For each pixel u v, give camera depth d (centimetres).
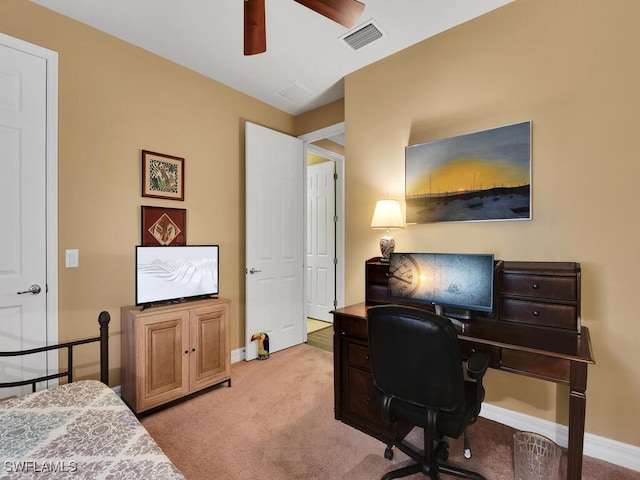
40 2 204
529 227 200
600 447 178
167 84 271
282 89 323
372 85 275
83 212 224
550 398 195
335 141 446
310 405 233
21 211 200
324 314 470
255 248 327
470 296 184
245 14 138
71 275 219
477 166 217
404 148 255
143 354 214
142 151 254
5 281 195
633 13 171
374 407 195
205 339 247
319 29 231
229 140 318
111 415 122
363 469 169
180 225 278
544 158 195
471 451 181
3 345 195
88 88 227
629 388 172
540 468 156
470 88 223
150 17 220
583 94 183
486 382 216
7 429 111
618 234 174
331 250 462
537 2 198
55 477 87
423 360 134
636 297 170
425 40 244
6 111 195
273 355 336
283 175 357
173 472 89
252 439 193
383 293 234
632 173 170
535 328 179
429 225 241
